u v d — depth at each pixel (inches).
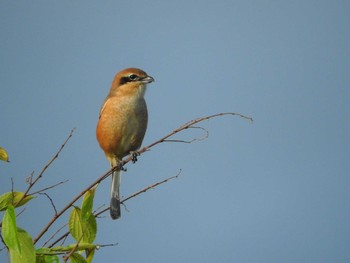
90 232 279.3
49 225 270.5
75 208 279.4
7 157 295.7
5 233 228.1
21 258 236.7
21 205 268.1
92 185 282.2
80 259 267.9
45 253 257.9
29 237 240.5
